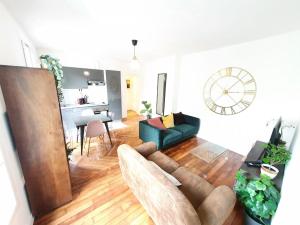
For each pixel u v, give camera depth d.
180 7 1.58
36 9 1.68
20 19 1.92
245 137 2.96
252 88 2.73
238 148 3.10
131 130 4.46
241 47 2.80
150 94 5.60
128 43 3.04
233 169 2.54
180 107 4.39
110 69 4.92
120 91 5.27
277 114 2.47
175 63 4.12
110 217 1.58
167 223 1.09
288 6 1.49
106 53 4.16
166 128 3.45
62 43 3.17
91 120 3.12
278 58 2.36
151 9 1.65
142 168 1.30
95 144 3.45
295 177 0.99
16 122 1.27
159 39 2.72
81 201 1.78
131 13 1.75
